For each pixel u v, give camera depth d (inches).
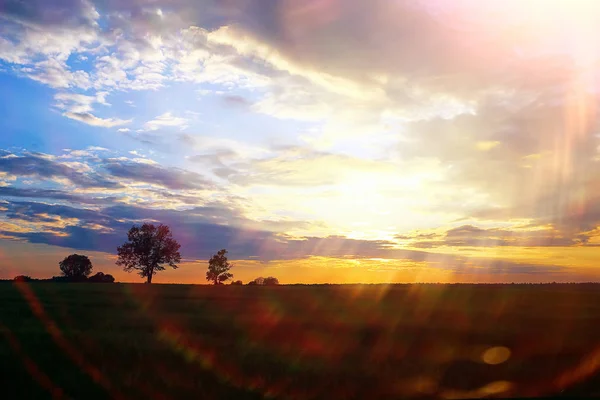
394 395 547.2
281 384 581.0
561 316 1423.5
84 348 733.3
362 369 657.0
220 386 569.9
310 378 606.5
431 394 551.2
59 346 741.9
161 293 2388.0
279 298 2151.8
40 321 1074.7
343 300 2097.7
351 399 533.0
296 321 1190.3
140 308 1526.8
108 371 605.0
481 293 2765.7
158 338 847.1
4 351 687.7
